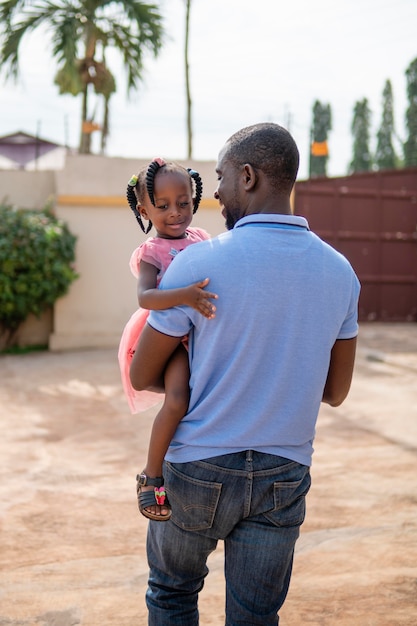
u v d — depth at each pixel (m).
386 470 5.03
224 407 1.86
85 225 10.48
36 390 7.73
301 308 1.86
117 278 10.62
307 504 4.38
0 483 4.80
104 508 4.37
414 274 13.58
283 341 1.86
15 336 10.49
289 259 1.87
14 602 3.21
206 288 1.83
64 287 10.01
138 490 2.00
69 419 6.54
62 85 14.91
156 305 1.88
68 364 9.28
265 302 1.83
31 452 5.51
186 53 15.11
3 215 9.78
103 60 15.66
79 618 3.08
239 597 1.94
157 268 2.18
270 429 1.87
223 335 1.83
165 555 2.03
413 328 12.62
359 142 35.28
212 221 10.59
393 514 4.23
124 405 7.09
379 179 13.26
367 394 7.44
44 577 3.45
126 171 10.51
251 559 1.92
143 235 10.67
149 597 2.11
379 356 9.37
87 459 5.34
